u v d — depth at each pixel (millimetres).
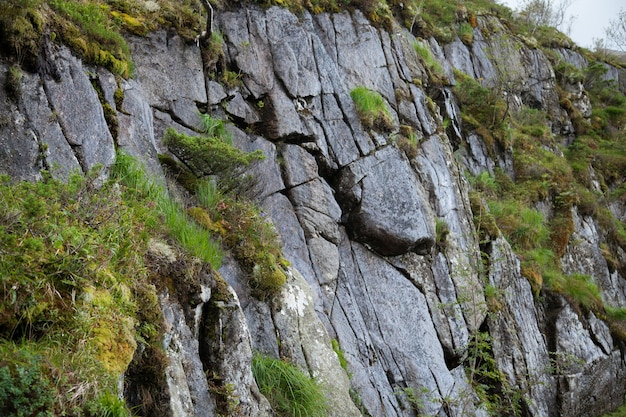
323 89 9156
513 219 14719
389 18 11594
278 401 5297
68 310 3160
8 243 3059
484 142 16266
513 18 26219
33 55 4809
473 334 9461
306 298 6465
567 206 16641
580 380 12680
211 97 7699
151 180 5703
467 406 8781
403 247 8930
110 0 7176
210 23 7621
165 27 7449
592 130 23984
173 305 4250
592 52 31672
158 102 7012
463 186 11648
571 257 15828
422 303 9055
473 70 18844
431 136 11133
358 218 8719
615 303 16781
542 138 19297
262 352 5680
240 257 6020
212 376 4363
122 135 5738
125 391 3477
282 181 8031
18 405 2646
